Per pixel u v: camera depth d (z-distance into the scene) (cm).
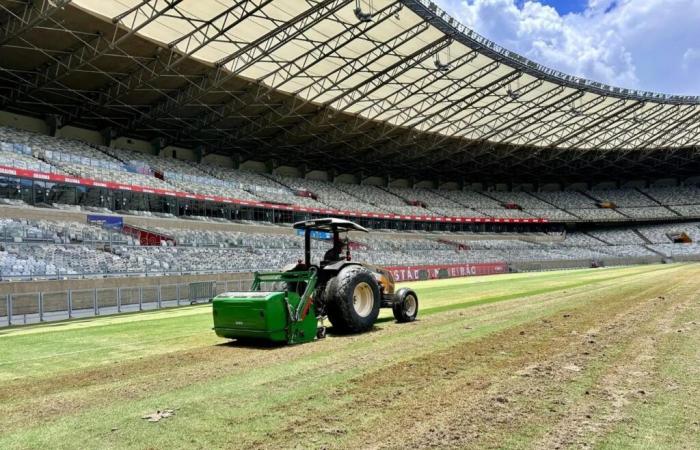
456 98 4544
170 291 2273
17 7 2356
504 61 4047
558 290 2234
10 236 2408
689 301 1538
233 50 3131
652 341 901
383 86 4097
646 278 2836
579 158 6825
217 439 485
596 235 7500
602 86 4884
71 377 790
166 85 3372
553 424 496
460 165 6638
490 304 1700
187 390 671
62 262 2402
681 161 7194
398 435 478
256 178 5147
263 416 547
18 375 822
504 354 822
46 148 3400
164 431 513
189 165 4581
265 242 4094
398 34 3406
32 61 2862
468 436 470
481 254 6025
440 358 803
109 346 1093
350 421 521
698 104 5403
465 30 3584
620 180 8138
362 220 5566
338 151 5375
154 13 2605
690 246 6769
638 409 535
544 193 8094
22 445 491
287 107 4031
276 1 2766
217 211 4150
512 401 571
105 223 3153
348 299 1051
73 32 2552
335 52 3469
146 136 4359
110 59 2922
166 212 3722
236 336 1013
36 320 1750
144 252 2983
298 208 4881
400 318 1260
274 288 1286
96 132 4066
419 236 6084
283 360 836
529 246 6806
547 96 4916
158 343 1106
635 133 6094
